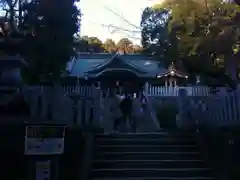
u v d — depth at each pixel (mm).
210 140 10859
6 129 9414
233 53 15320
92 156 10383
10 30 14398
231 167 9367
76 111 11656
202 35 17141
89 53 34500
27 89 12000
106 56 34344
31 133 6230
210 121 11672
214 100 11609
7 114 11281
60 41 13922
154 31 23953
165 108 15367
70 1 14062
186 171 9977
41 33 13828
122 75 28266
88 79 28016
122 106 15812
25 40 13852
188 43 18250
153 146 11195
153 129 15305
